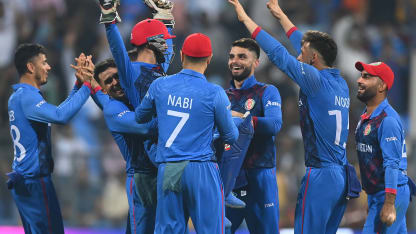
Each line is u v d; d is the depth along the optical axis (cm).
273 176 2059
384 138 1862
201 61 1697
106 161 3869
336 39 4794
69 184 3806
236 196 2066
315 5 4944
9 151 3906
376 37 4869
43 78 1980
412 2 4997
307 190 1886
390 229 1898
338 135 1875
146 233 1844
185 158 1653
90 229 3653
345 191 1892
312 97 1855
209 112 1666
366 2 4969
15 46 4703
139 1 4797
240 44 2042
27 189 1917
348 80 4606
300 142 3884
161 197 1675
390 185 1822
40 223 1938
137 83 1794
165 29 1833
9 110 1953
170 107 1664
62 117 1850
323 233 1878
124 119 1769
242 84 2070
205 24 4753
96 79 1900
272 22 4809
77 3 4794
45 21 4747
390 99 4781
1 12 4725
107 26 1734
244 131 1869
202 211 1664
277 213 2069
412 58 4831
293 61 1816
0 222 3759
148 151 1784
